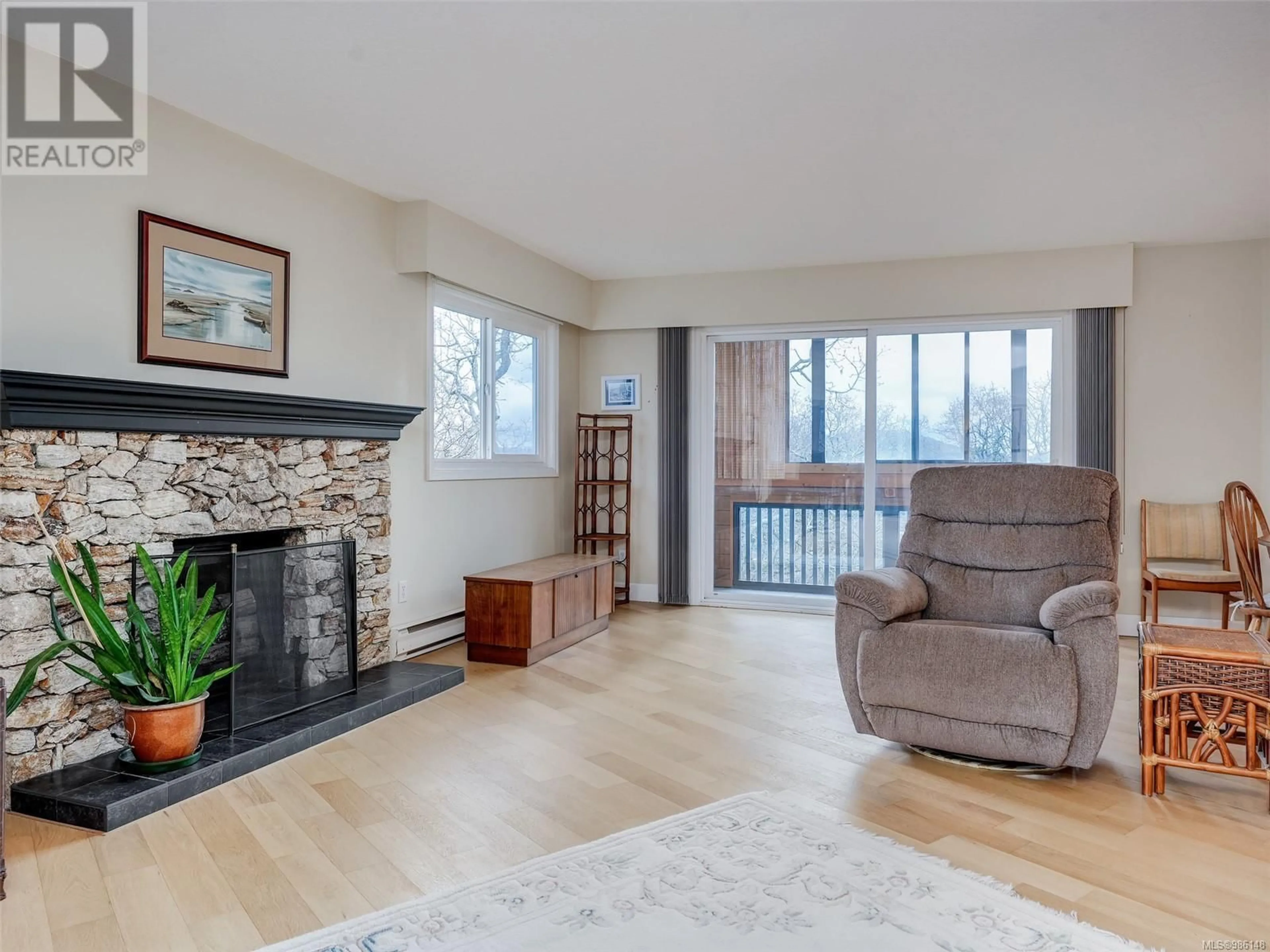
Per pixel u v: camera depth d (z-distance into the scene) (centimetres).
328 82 292
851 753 297
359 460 390
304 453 356
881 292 547
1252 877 209
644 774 276
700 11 244
